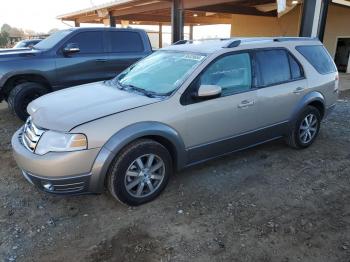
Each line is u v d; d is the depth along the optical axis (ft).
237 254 9.40
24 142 11.41
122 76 15.19
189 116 12.16
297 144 16.92
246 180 13.78
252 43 14.52
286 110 15.61
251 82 14.11
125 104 11.44
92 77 24.44
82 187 10.59
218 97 12.87
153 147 11.46
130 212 11.42
